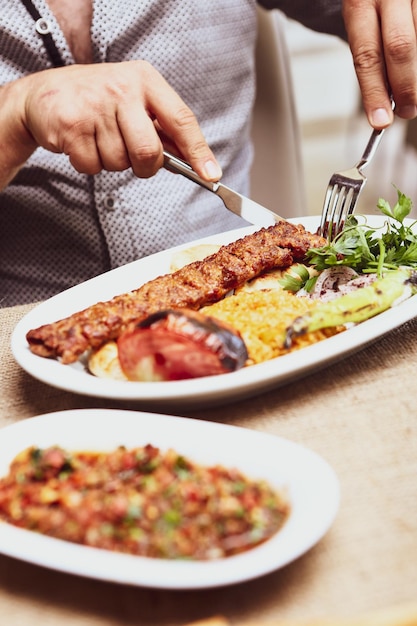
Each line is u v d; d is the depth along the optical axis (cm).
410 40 134
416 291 109
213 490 72
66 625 70
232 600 70
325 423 93
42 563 68
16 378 110
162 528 69
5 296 179
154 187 174
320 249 119
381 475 84
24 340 107
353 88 434
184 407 95
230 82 187
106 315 103
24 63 163
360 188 128
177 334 91
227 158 191
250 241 121
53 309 117
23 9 159
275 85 224
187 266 119
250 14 190
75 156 131
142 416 86
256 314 101
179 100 125
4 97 141
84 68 135
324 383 101
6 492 77
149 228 174
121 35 165
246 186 199
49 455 77
